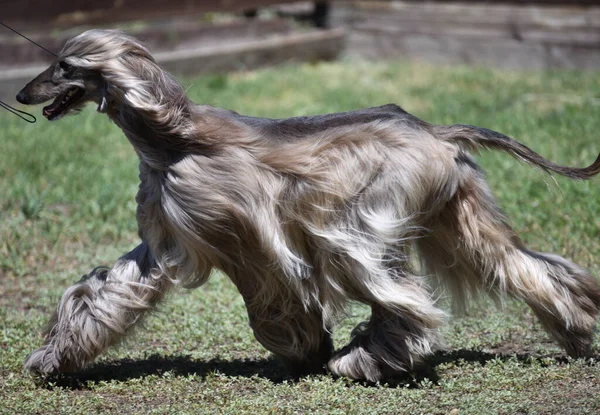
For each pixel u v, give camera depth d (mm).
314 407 11047
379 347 11797
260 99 31328
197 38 35656
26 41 30156
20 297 16359
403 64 38531
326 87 33344
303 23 40969
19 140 25500
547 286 12289
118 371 12883
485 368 12297
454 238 12383
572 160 21453
